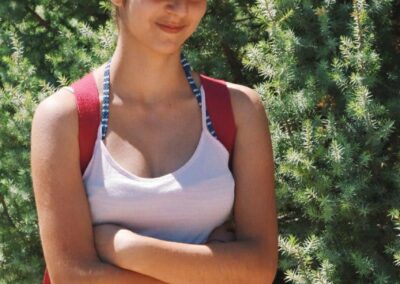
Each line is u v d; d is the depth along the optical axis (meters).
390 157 3.05
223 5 3.55
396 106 3.02
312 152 2.86
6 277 3.60
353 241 2.93
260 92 3.02
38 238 3.57
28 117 3.36
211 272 1.79
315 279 2.79
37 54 3.98
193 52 3.45
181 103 1.89
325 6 3.12
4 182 3.53
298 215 3.11
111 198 1.78
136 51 1.84
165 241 1.77
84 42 3.69
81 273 1.77
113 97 1.85
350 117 2.95
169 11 1.79
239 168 1.92
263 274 1.88
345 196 2.78
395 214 2.71
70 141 1.80
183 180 1.81
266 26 3.23
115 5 1.88
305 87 3.02
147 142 1.84
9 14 4.12
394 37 3.33
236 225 1.92
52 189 1.79
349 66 2.97
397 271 2.91
